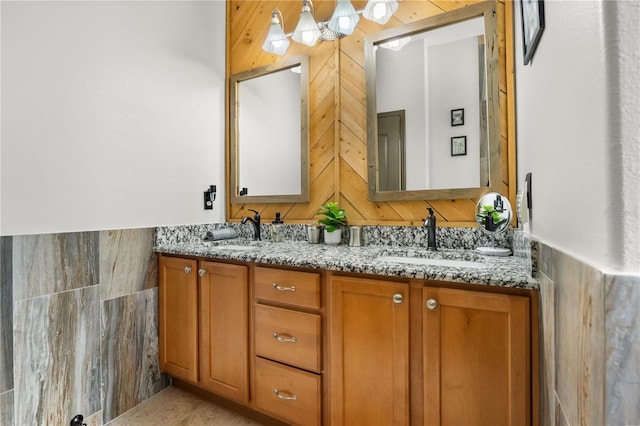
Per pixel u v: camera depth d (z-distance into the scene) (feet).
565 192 2.17
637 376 1.40
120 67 5.41
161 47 6.11
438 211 5.40
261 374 4.78
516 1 4.45
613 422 1.43
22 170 4.22
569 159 2.07
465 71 5.15
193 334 5.51
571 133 2.02
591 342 1.60
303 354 4.39
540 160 2.98
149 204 5.87
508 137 4.86
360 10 6.10
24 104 4.25
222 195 7.45
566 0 2.10
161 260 5.95
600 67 1.57
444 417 3.48
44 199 4.43
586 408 1.70
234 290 5.06
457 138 5.20
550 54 2.52
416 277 3.58
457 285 3.47
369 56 5.89
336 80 6.30
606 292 1.46
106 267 5.14
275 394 4.64
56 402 4.45
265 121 7.14
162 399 5.76
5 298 3.99
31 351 4.21
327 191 6.43
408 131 5.58
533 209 3.37
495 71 4.92
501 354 3.22
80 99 4.85
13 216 4.12
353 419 4.02
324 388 4.29
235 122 7.47
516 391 3.14
